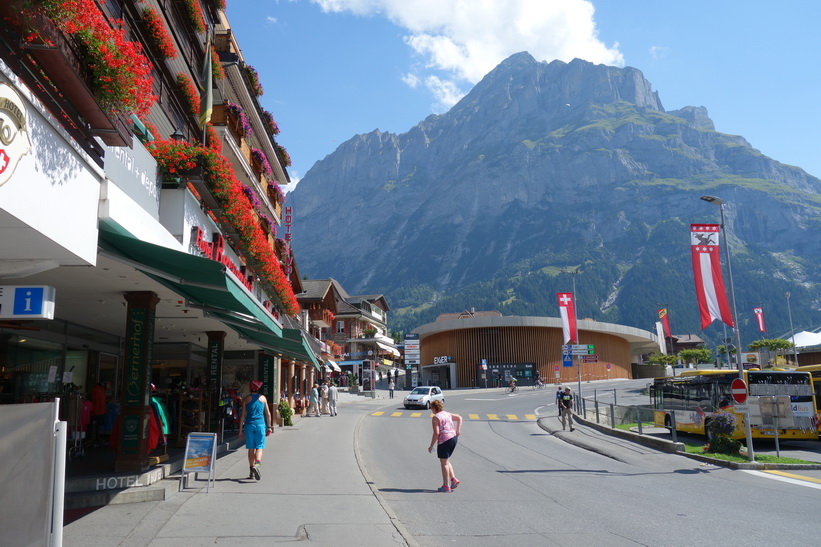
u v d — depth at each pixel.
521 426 29.91
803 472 14.95
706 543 7.80
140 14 12.91
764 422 17.47
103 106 6.36
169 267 8.23
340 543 7.26
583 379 77.44
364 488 11.12
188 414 17.36
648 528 8.63
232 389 20.78
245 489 10.68
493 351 74.00
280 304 21.67
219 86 19.91
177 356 22.44
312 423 27.78
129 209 7.79
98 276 9.85
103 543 7.02
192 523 8.07
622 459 17.28
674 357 91.94
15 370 12.64
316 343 33.72
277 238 27.59
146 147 10.35
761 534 8.30
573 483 12.97
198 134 17.33
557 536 8.13
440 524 8.82
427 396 41.69
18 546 4.51
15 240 5.42
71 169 5.86
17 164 4.72
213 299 10.78
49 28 5.17
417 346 67.31
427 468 15.12
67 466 11.13
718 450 17.73
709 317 20.34
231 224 13.42
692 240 20.92
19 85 4.73
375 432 25.05
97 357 16.88
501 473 14.40
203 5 18.80
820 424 22.28
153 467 10.84
